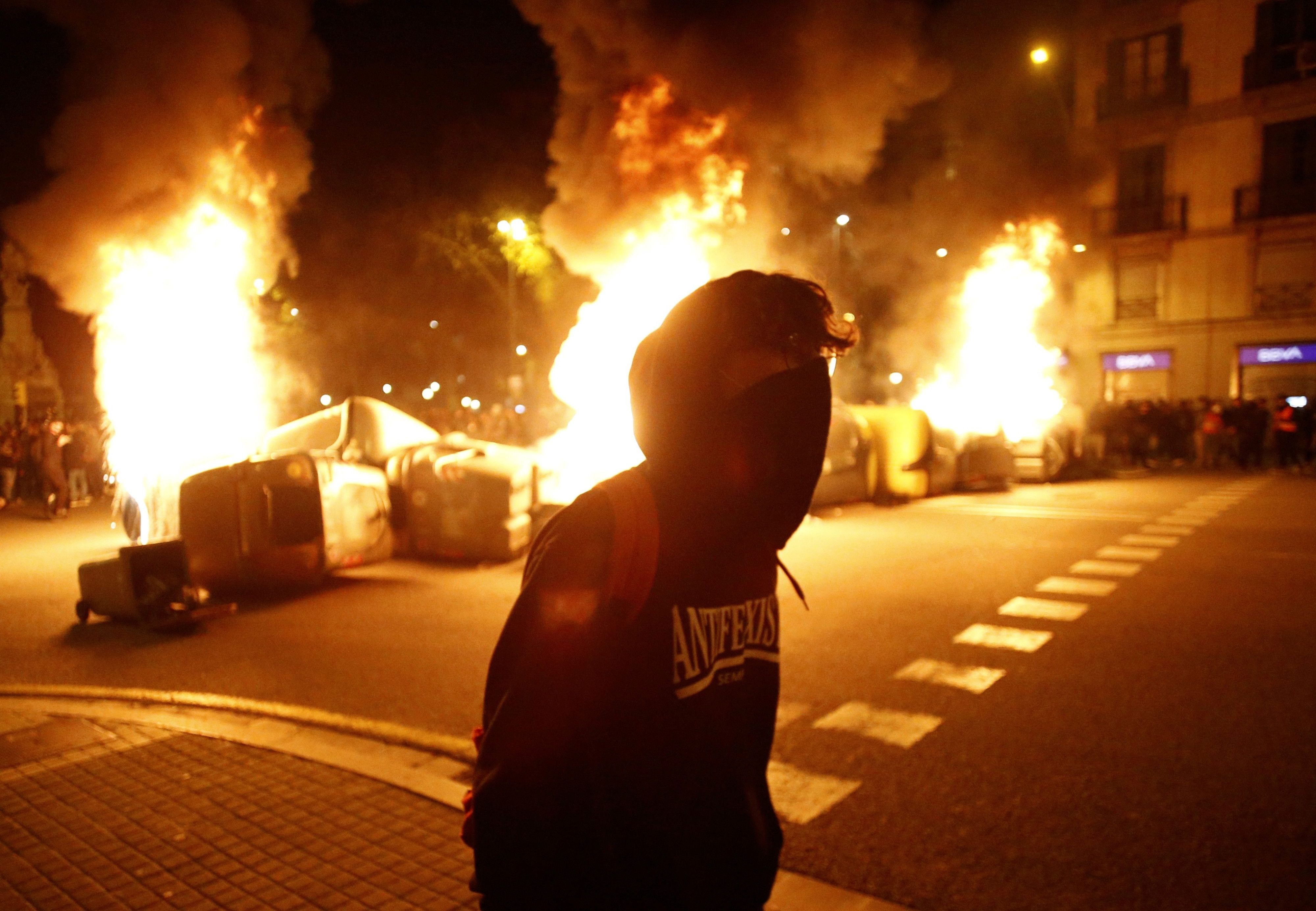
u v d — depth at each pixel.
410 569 9.54
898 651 6.24
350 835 3.59
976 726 4.82
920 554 10.13
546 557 1.18
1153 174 28.70
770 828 1.31
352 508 9.05
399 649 6.45
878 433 15.18
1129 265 29.16
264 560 8.05
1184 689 5.37
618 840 1.15
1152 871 3.30
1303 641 6.32
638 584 1.16
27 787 4.06
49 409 19.34
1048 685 5.49
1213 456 21.78
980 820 3.72
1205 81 27.50
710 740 1.20
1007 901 3.10
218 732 4.75
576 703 1.14
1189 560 9.42
